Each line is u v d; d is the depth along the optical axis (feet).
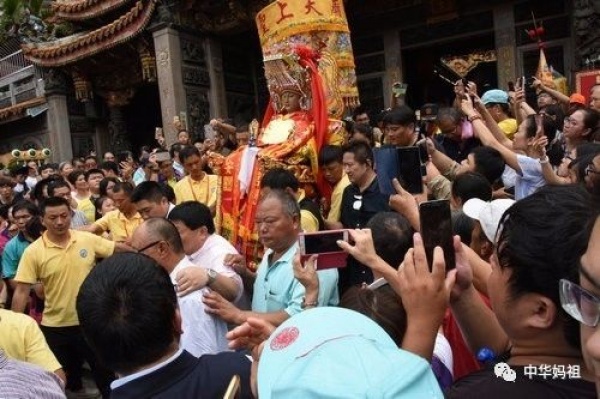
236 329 5.52
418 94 43.52
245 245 13.56
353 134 17.31
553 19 33.27
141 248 8.59
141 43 42.14
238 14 39.75
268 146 14.37
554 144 14.51
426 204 4.48
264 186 12.03
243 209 13.88
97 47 43.65
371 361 2.77
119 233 16.74
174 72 39.78
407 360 2.82
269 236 8.95
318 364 2.79
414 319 4.08
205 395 4.92
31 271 12.98
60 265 13.01
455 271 4.28
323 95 14.60
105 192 19.47
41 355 8.67
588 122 12.87
